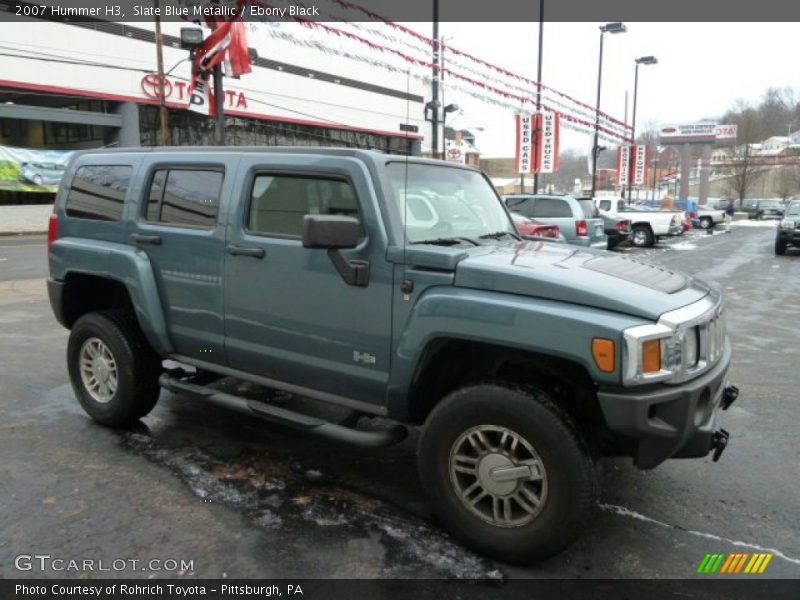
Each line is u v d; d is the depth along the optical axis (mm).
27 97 28266
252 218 3598
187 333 3947
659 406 2664
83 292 4695
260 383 3721
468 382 3051
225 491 3525
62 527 3107
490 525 2898
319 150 3369
